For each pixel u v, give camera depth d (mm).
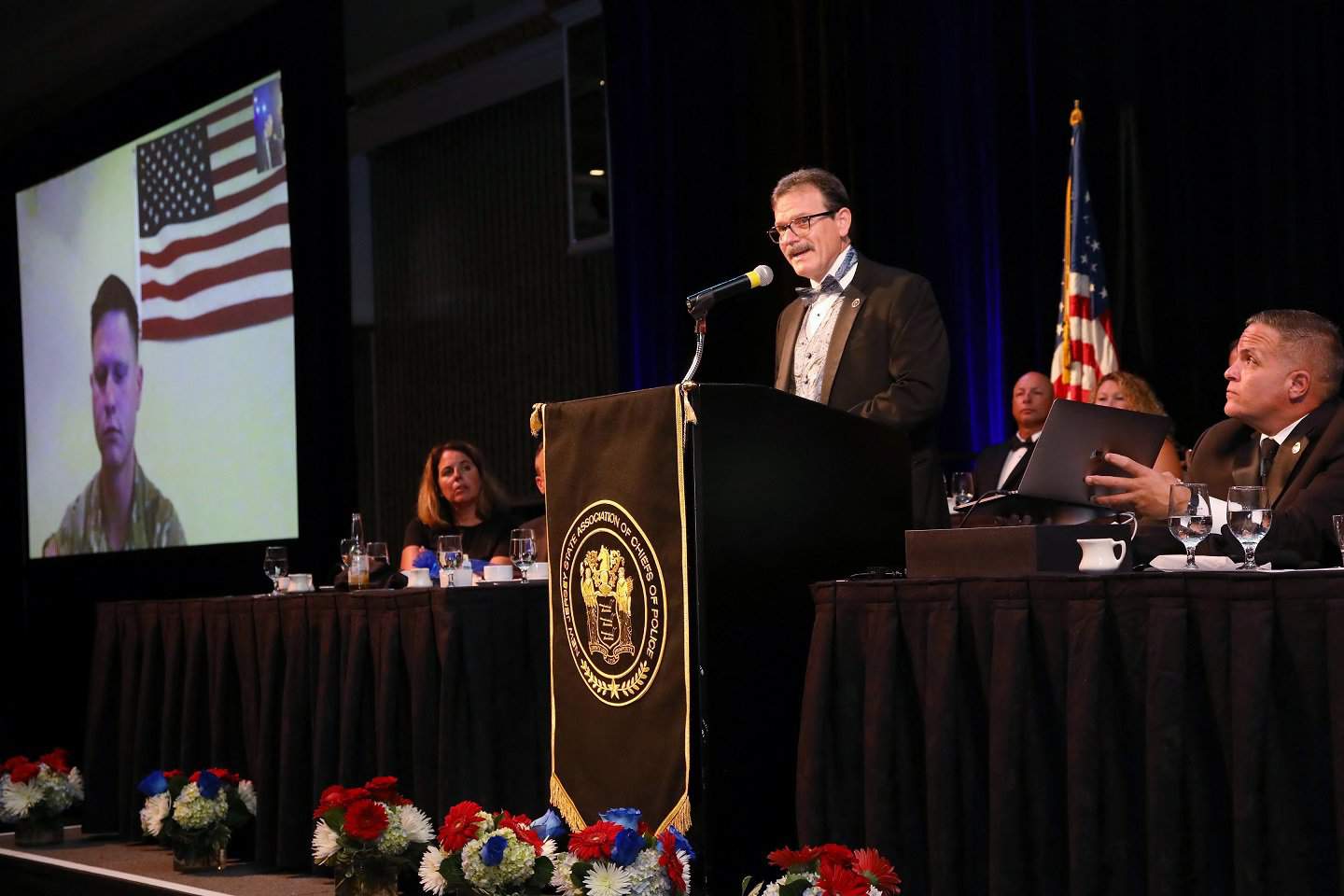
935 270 5523
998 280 5418
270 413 6625
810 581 2545
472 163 8570
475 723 2994
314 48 6477
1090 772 2117
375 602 3209
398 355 9062
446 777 2979
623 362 6574
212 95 7031
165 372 7242
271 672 3529
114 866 3838
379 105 8625
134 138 7535
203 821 3576
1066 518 2691
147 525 7336
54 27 7609
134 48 7562
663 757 2441
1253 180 4684
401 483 9047
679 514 2430
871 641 2359
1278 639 2002
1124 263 4965
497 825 2705
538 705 3070
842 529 2611
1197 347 4758
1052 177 5145
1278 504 2756
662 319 6426
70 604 8094
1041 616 2207
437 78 8273
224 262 6906
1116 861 2115
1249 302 4672
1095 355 4801
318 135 6473
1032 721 2197
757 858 2420
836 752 2395
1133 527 2516
